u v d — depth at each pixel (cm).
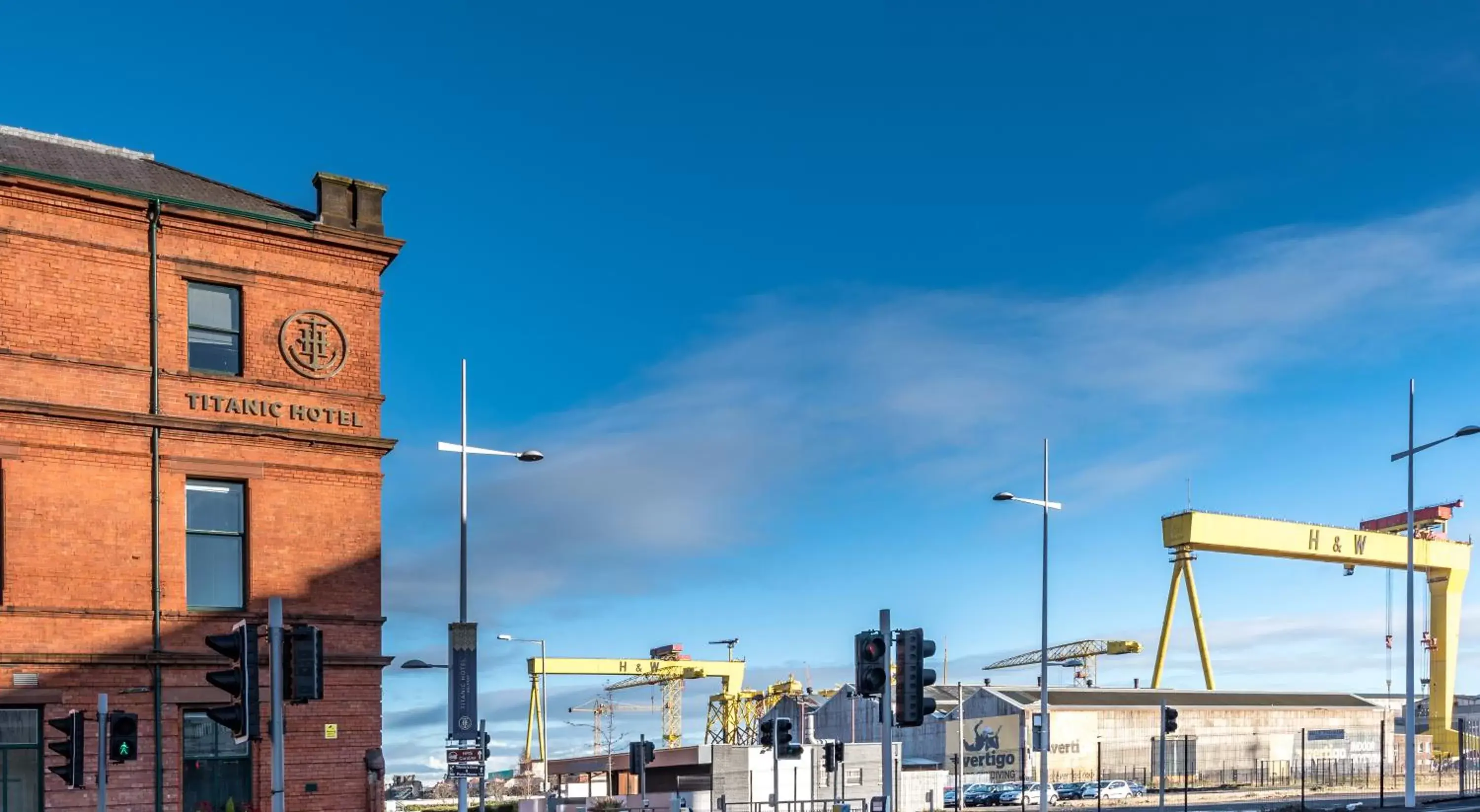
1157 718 10169
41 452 2592
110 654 2598
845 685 11388
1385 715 11606
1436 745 10788
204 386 2783
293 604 2817
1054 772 9625
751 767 6975
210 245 2830
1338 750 11138
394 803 9038
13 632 2519
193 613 2708
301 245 2928
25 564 2552
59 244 2653
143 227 2753
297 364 2898
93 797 2567
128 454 2680
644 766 5112
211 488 2798
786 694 12644
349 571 2895
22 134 3056
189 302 2814
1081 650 13650
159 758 2630
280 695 1652
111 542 2644
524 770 11344
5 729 2536
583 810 6656
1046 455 4325
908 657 2342
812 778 6662
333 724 2817
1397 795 7569
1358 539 10012
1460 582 10888
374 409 2995
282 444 2850
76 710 2438
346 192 3033
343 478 2922
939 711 10869
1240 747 10575
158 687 2648
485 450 3064
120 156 3130
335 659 2823
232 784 2723
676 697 13712
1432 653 10869
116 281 2711
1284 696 11594
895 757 7375
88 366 2653
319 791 2778
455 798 11756
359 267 3012
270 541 2812
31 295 2614
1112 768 9881
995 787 8212
